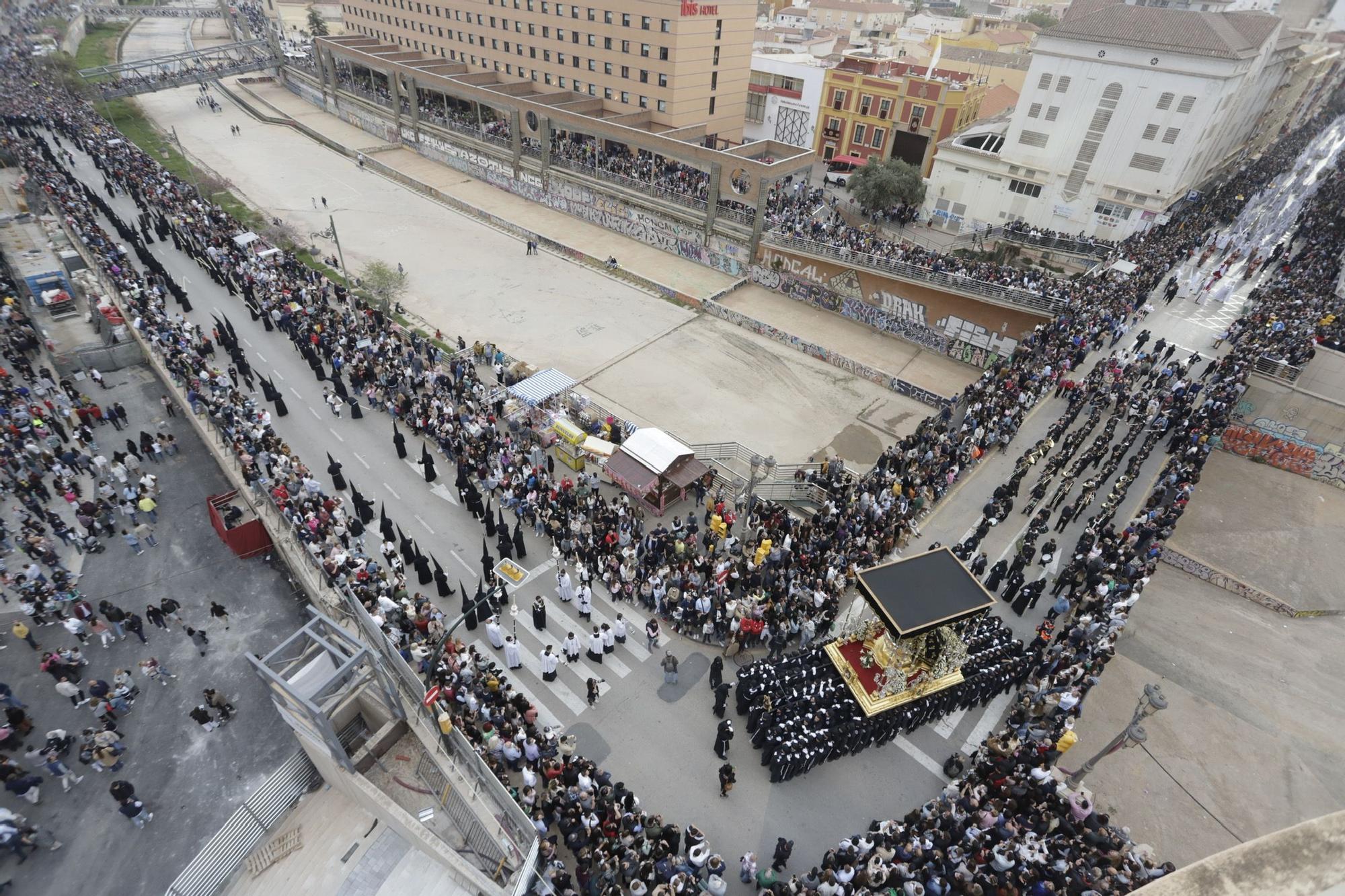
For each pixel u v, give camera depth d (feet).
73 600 73.72
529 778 54.29
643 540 80.48
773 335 139.44
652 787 58.34
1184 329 119.85
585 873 48.49
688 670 68.85
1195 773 60.29
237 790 59.93
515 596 75.97
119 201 169.58
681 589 72.33
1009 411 96.94
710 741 62.34
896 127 211.82
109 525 83.66
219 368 110.83
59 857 54.70
